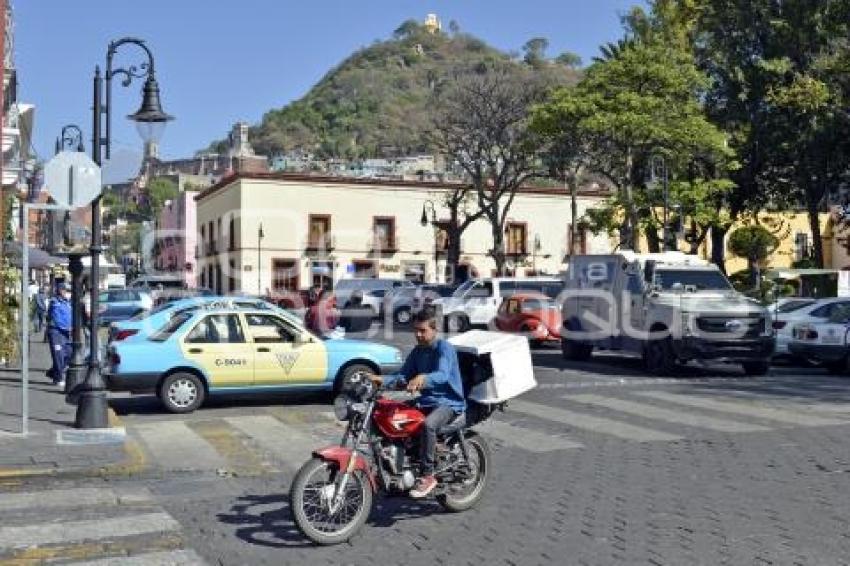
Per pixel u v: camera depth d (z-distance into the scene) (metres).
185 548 6.98
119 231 110.19
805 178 37.31
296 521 6.98
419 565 6.57
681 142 32.88
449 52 141.62
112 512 8.12
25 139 28.02
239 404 15.28
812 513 7.84
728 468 9.74
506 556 6.74
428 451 7.42
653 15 38.88
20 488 9.14
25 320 11.41
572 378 18.61
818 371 20.62
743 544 6.95
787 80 36.56
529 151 38.69
